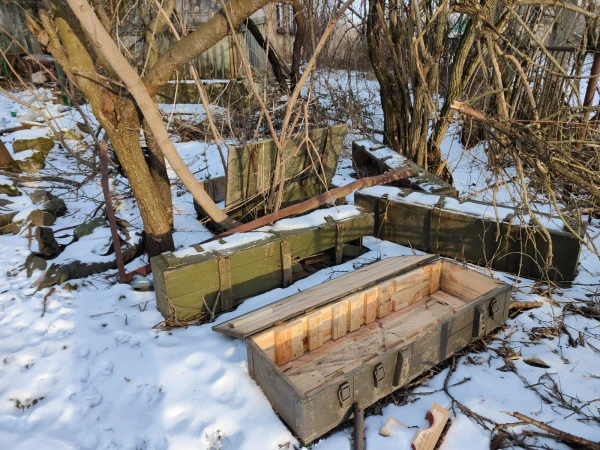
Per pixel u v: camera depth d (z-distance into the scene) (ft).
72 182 21.59
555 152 8.55
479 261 14.30
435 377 9.81
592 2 13.70
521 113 20.56
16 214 17.43
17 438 8.49
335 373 9.79
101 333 11.43
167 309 11.63
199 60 32.60
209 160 23.93
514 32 20.17
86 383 9.80
